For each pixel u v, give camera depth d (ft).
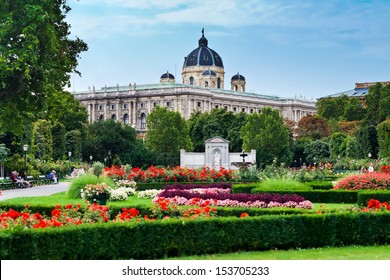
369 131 529.86
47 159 422.82
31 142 327.06
